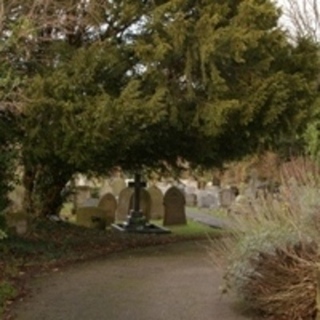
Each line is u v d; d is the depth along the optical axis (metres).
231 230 8.78
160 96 10.71
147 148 13.17
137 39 11.71
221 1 11.89
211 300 7.45
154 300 7.51
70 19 10.92
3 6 9.75
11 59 10.22
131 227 16.80
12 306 7.09
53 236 13.52
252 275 6.76
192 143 13.39
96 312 6.90
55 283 8.59
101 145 10.56
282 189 8.45
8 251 10.82
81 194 21.69
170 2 11.30
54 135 10.52
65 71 10.79
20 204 15.32
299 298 6.24
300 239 6.62
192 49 11.22
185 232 16.84
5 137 10.96
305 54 12.93
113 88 11.38
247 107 11.52
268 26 11.83
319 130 16.31
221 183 27.62
